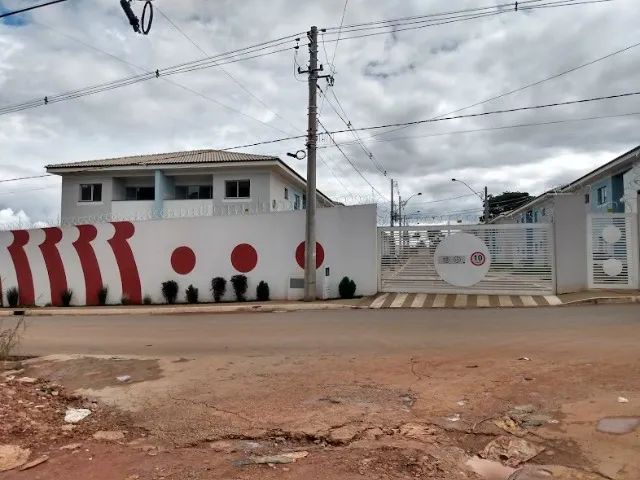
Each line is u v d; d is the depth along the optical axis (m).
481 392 6.08
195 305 19.38
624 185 26.73
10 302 23.16
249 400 6.16
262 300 19.69
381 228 18.78
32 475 4.24
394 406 5.73
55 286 22.75
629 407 5.23
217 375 7.45
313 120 18.67
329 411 5.63
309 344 9.90
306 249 18.53
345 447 4.66
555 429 4.80
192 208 30.14
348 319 13.54
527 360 7.59
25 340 11.51
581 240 16.98
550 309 14.05
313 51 18.61
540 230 17.05
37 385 7.16
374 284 18.59
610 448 4.32
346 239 19.00
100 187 32.16
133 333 12.50
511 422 5.05
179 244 21.20
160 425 5.43
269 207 29.45
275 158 29.08
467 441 4.68
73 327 14.15
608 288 16.86
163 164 29.88
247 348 9.73
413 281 18.34
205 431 5.20
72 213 31.98
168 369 7.93
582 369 6.86
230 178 30.16
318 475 4.07
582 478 3.84
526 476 3.91
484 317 12.88
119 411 5.95
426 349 8.93
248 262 20.31
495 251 17.48
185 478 4.11
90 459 4.57
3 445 4.86
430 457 4.31
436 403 5.77
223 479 4.07
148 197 32.94
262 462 4.38
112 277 22.02
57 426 5.48
